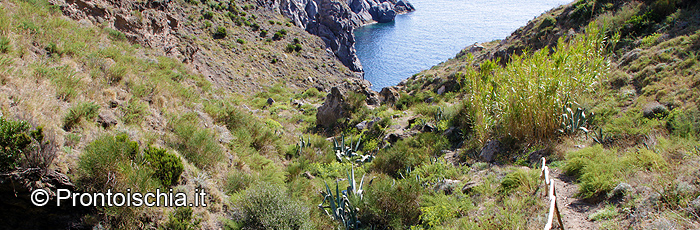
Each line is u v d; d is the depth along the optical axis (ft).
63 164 15.74
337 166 32.94
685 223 11.51
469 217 17.25
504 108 27.04
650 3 53.16
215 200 20.36
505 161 24.40
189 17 152.35
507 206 16.81
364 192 22.63
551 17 79.77
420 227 18.31
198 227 17.30
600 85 31.30
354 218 20.34
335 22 309.63
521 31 93.71
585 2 72.33
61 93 22.17
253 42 166.09
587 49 27.84
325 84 155.33
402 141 36.45
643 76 32.71
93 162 15.76
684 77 28.73
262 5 227.40
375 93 61.87
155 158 18.61
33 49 27.40
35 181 14.44
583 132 25.20
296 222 18.86
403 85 91.20
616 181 15.72
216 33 152.05
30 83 21.20
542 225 14.46
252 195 19.36
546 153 23.13
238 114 36.99
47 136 16.63
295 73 155.02
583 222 14.16
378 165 32.12
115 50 37.52
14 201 14.01
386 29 588.09
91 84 26.14
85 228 15.08
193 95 38.14
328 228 20.12
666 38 41.47
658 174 15.23
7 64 21.80
